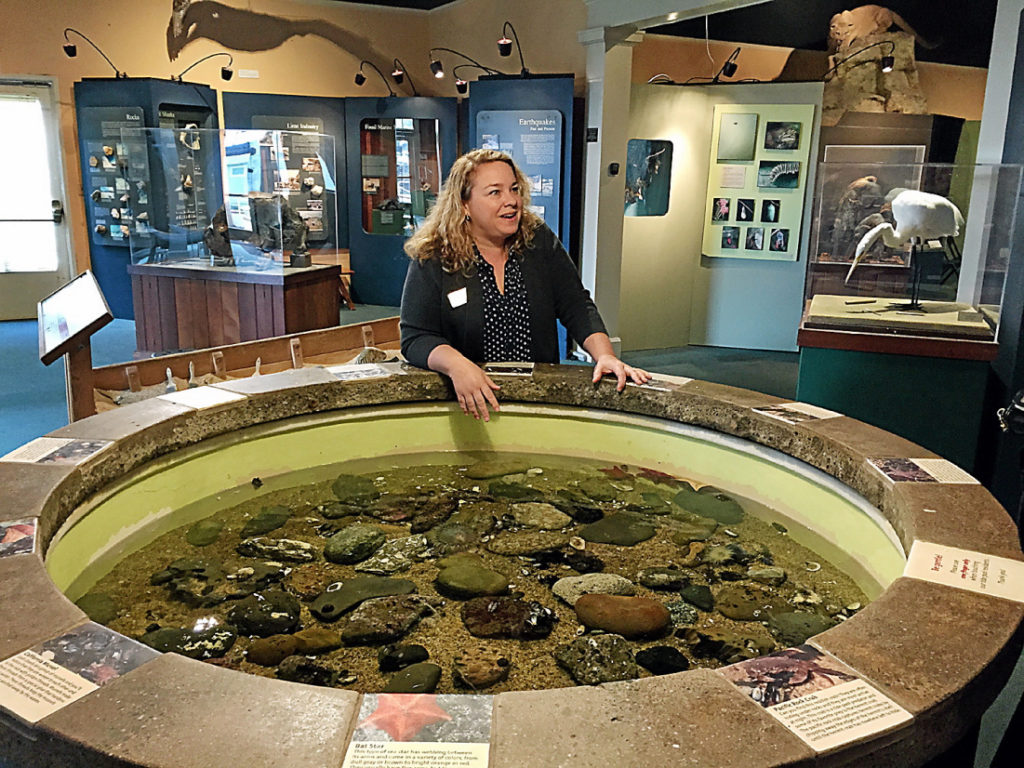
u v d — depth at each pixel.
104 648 1.07
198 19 8.30
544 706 0.97
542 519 2.07
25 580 1.23
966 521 1.46
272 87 8.76
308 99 8.58
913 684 1.01
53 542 1.56
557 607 1.63
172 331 6.76
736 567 1.83
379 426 2.48
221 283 6.42
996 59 3.48
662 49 7.57
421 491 2.27
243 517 2.09
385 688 1.35
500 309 2.60
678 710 0.96
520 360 2.65
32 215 8.16
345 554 1.84
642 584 1.74
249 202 6.45
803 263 6.97
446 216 2.48
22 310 8.30
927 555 1.33
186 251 6.95
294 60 8.80
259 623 1.54
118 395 3.37
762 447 2.13
